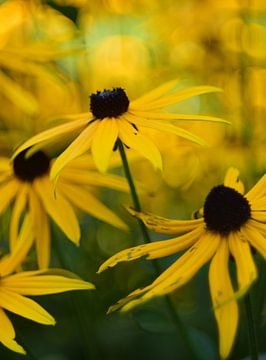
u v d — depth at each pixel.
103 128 0.58
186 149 0.81
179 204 0.82
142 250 0.55
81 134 0.58
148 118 0.59
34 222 0.63
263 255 0.54
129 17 0.85
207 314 0.76
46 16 0.78
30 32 0.79
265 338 0.72
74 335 0.78
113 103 0.59
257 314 0.68
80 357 0.78
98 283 0.79
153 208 0.81
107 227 0.81
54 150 0.62
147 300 0.51
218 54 0.82
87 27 0.81
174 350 0.78
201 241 0.55
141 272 0.80
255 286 0.70
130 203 0.81
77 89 0.81
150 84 0.83
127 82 0.85
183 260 0.54
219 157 0.81
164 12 0.84
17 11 0.78
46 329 0.78
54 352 0.78
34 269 0.69
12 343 0.54
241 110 0.80
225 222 0.55
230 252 0.55
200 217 0.58
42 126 0.80
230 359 0.71
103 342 0.78
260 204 0.56
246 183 0.77
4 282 0.57
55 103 0.81
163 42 0.84
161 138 0.79
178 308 0.78
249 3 0.80
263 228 0.55
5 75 0.74
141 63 0.86
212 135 0.82
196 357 0.64
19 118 0.81
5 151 0.79
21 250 0.61
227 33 0.81
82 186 0.64
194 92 0.60
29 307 0.56
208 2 0.83
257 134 0.79
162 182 0.81
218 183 0.81
